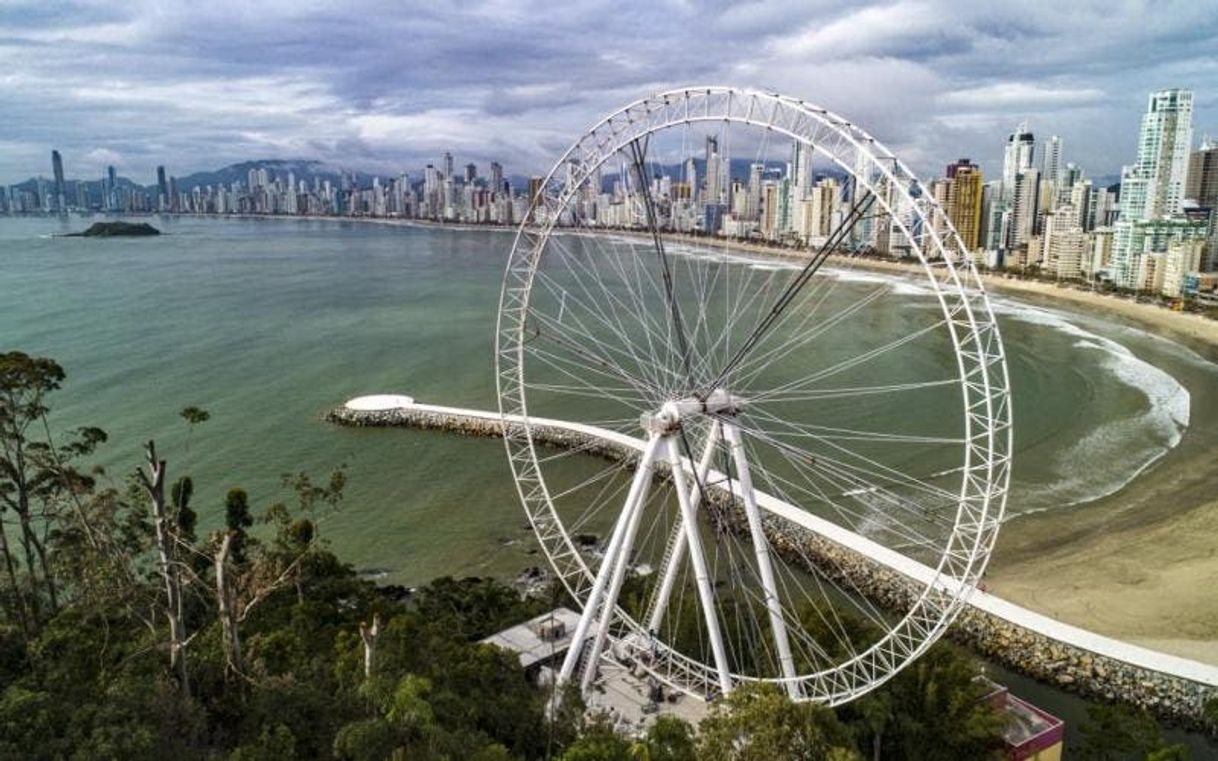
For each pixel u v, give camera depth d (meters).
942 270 41.16
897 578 76.06
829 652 56.31
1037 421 123.56
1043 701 62.06
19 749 31.28
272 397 130.25
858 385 139.75
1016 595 75.88
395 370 148.50
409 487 98.81
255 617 58.03
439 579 72.44
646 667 53.75
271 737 35.69
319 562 68.56
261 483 97.25
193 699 38.84
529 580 78.44
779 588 77.31
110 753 30.59
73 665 41.22
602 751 36.28
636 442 108.12
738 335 168.38
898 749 50.09
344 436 114.75
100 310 197.25
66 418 114.50
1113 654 63.94
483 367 151.00
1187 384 147.62
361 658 46.47
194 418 59.81
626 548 52.19
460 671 48.84
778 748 34.97
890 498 91.75
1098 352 174.25
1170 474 103.25
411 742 36.22
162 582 56.91
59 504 58.53
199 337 169.88
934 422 121.50
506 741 44.09
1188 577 78.00
